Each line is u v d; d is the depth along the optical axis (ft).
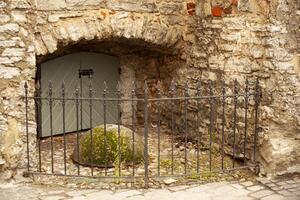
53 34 20.13
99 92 25.09
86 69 24.44
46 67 23.08
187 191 16.63
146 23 22.08
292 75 17.80
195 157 20.16
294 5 17.69
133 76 25.90
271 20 17.71
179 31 23.00
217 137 20.61
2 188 16.74
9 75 17.01
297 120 17.99
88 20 20.79
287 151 18.06
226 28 19.80
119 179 17.46
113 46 24.39
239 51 19.17
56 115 23.63
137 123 26.14
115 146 18.97
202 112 21.80
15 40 17.01
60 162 19.52
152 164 19.26
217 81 20.53
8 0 16.74
